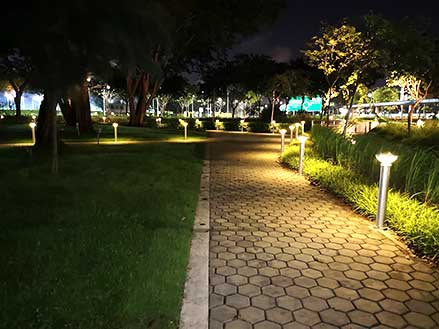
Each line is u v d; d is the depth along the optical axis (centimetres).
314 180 983
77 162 1124
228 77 4972
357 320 334
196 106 11388
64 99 626
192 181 938
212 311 346
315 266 449
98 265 400
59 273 378
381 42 1900
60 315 308
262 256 479
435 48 1939
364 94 3362
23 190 736
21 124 3547
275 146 1986
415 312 349
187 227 575
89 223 542
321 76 4081
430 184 661
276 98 4519
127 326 302
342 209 709
